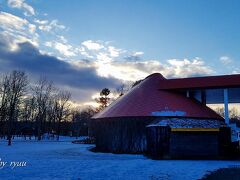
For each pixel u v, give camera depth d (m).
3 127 74.00
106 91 91.81
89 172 15.74
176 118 30.06
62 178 13.61
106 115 32.94
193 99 36.56
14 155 26.25
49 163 19.73
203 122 28.20
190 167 18.48
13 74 64.44
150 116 30.31
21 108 77.81
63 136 100.31
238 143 25.98
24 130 86.12
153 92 34.44
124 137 30.66
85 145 45.69
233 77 32.38
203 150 25.31
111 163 20.31
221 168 18.08
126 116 30.95
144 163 20.62
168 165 19.53
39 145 45.47
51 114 87.19
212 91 35.09
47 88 81.69
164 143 25.47
